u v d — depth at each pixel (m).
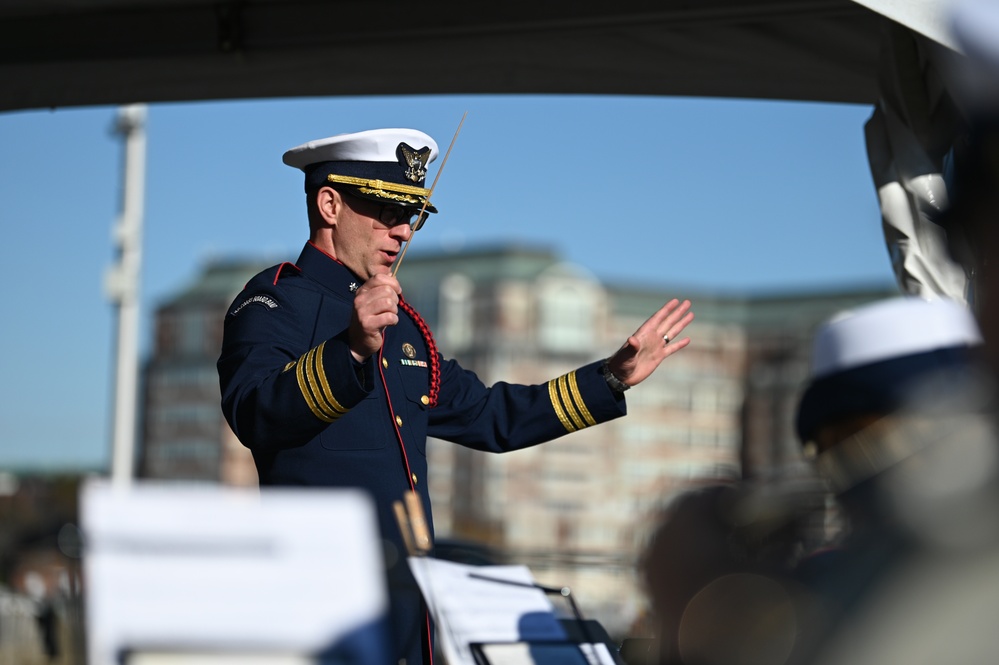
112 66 8.28
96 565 2.90
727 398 97.69
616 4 7.46
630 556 3.66
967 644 1.66
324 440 5.50
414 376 5.90
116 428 30.22
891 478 2.16
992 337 2.04
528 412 6.22
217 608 2.90
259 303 5.59
